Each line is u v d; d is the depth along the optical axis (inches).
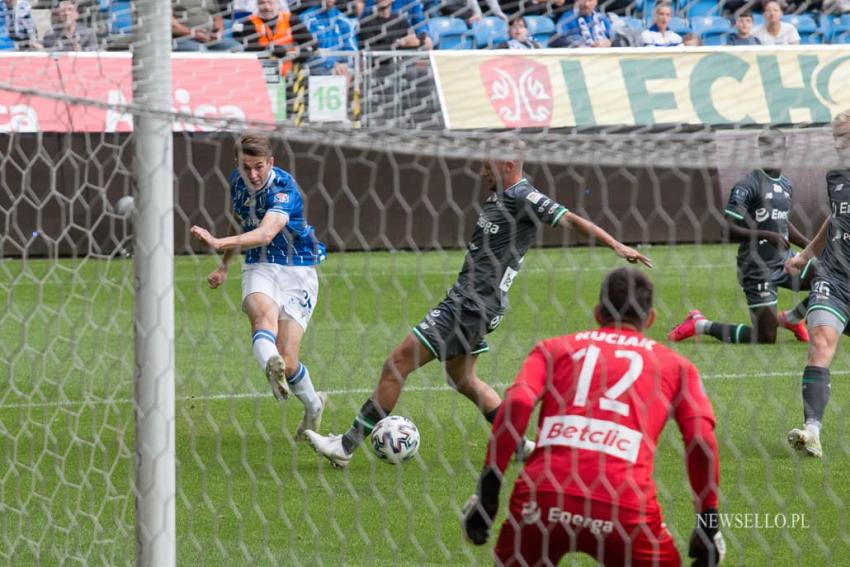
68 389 1164.5
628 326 582.9
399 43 1857.8
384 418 922.7
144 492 605.3
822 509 834.2
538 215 924.6
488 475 552.7
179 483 898.7
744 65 1893.5
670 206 2186.3
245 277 1031.6
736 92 1882.4
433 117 1873.8
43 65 861.2
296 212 1020.5
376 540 780.0
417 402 1174.3
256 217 1018.7
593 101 1927.9
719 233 2171.5
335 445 924.0
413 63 1878.7
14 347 1355.8
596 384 556.1
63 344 1373.0
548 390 564.4
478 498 559.5
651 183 2175.2
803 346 1481.3
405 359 929.5
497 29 1974.7
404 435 916.6
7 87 612.1
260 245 967.6
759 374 1294.3
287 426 1085.8
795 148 661.9
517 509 555.8
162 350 600.7
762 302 1418.6
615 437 546.9
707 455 542.3
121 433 830.5
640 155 673.6
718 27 1939.0
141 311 598.9
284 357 1011.3
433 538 781.9
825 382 969.5
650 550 541.0
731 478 910.4
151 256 595.5
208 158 2112.5
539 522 548.1
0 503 770.8
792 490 877.8
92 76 852.0
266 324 996.6
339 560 740.7
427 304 1774.1
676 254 2123.5
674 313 1731.1
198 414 1119.0
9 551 724.0
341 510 839.1
